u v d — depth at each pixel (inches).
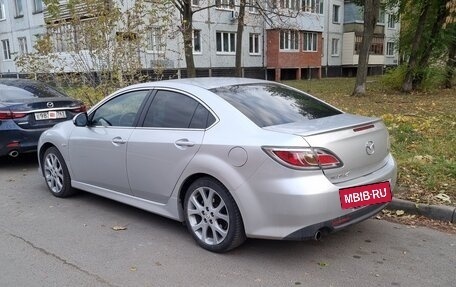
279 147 131.0
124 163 178.2
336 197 132.4
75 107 295.9
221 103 153.7
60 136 212.7
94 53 377.7
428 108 494.0
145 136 169.6
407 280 131.6
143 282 133.1
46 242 164.6
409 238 162.2
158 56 450.9
